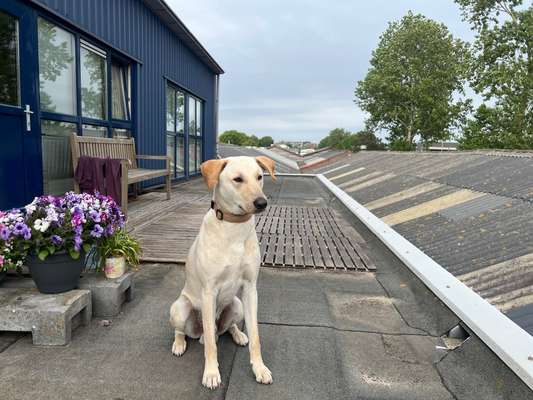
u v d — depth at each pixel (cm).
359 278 373
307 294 332
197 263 214
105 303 275
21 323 232
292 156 4022
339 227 601
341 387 205
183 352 234
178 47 1082
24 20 466
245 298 224
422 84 3588
